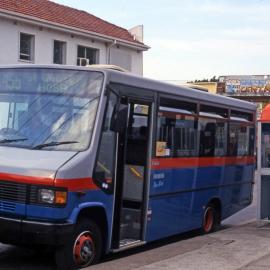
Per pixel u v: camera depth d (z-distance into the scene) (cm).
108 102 782
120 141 805
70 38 3025
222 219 1165
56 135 758
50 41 2897
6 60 2639
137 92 849
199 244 941
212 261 755
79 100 775
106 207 773
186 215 1008
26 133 770
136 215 868
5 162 721
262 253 819
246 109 1280
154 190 897
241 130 1251
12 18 2638
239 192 1248
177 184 970
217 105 1123
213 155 1109
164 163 924
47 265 798
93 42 3203
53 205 688
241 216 1518
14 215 706
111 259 844
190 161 1014
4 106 802
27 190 699
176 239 1055
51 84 795
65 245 712
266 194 1212
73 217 708
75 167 713
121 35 3444
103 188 764
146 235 879
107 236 783
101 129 763
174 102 958
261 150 1197
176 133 964
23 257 850
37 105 786
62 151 739
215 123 1116
